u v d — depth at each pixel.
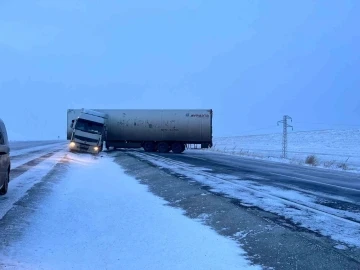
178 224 10.05
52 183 16.31
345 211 11.46
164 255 7.64
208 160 33.06
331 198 13.89
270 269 6.84
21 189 14.30
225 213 10.80
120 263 7.19
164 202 13.23
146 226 9.83
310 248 7.66
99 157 34.81
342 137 89.69
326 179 21.09
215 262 7.21
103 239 8.69
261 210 11.09
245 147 71.94
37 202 12.12
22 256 7.27
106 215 10.97
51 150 42.34
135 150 46.41
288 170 26.19
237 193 14.08
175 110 44.00
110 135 44.16
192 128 43.47
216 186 15.79
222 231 9.45
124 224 9.99
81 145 36.72
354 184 19.02
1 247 7.61
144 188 16.47
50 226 9.57
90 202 12.75
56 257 7.42
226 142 93.12
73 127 36.88
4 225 9.14
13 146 53.06
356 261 7.02
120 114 44.03
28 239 8.35
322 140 86.44
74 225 9.80
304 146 74.38
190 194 13.91
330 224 9.65
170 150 46.09
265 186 16.41
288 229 9.00
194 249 7.99
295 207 11.68
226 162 31.56
